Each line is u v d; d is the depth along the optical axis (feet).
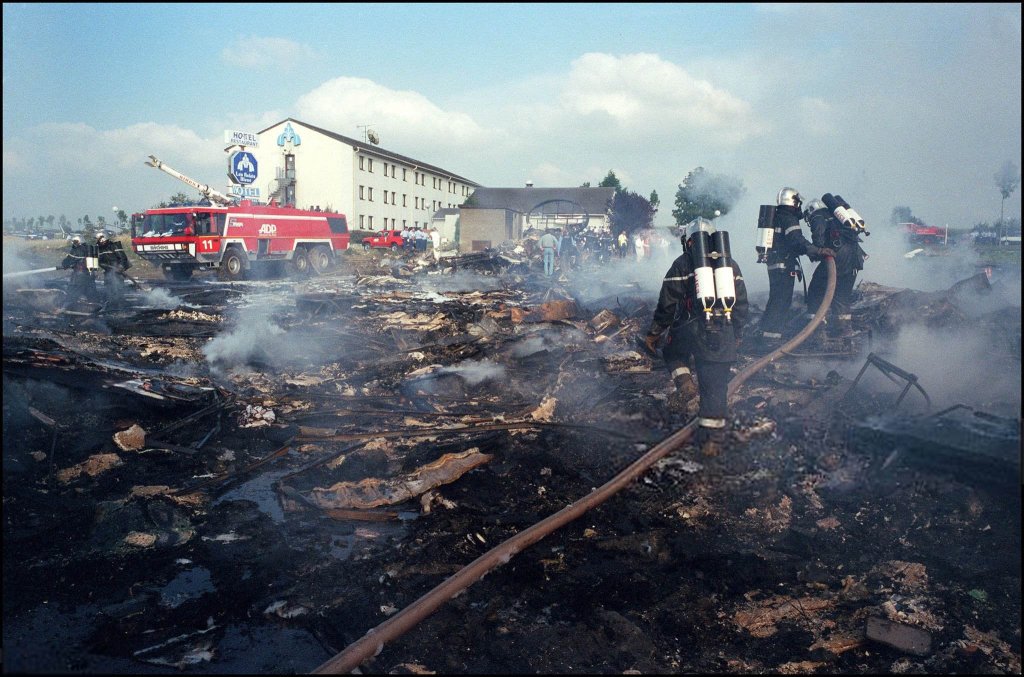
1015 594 10.21
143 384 19.79
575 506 12.98
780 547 11.79
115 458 15.90
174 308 42.63
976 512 11.87
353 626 9.79
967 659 9.03
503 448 16.48
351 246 124.06
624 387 21.48
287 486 14.62
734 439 14.58
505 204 185.16
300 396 21.61
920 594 10.37
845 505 12.76
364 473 15.37
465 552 11.91
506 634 9.55
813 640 9.50
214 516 13.29
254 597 10.53
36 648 8.95
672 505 13.24
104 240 48.49
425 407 20.53
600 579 11.00
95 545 11.97
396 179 199.72
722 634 9.65
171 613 10.04
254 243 75.72
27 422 17.54
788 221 24.11
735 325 13.94
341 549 12.05
